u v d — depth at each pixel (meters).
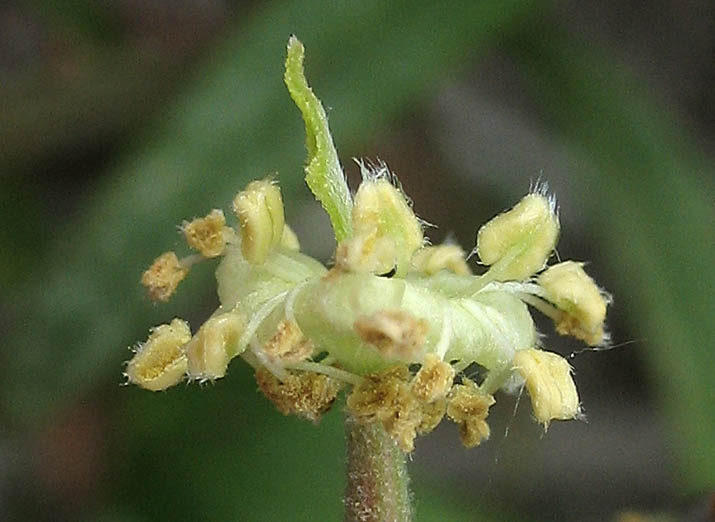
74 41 0.06
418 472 0.06
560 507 0.06
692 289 0.05
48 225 0.06
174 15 0.06
